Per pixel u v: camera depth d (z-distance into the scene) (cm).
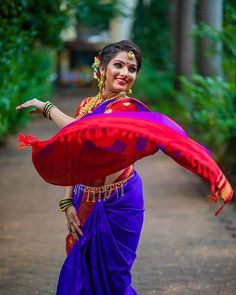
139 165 975
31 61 1048
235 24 846
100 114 244
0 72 598
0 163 984
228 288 380
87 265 271
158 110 1305
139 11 1961
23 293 371
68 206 281
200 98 782
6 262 435
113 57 266
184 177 852
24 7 568
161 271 416
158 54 1844
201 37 911
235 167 738
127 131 237
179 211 621
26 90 988
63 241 498
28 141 251
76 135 241
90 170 262
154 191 741
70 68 3516
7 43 552
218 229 543
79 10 842
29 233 525
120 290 270
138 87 1861
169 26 1702
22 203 665
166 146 235
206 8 855
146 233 526
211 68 909
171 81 1548
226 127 738
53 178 270
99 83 277
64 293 271
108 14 1825
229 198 243
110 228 268
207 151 244
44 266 426
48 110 268
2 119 634
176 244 488
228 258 448
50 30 659
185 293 371
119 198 270
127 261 271
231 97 742
